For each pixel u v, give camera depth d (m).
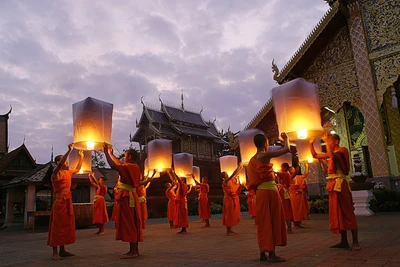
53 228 6.17
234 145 18.67
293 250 5.79
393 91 18.30
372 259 4.61
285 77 18.66
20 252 7.49
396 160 18.25
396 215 12.02
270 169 5.11
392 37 15.52
